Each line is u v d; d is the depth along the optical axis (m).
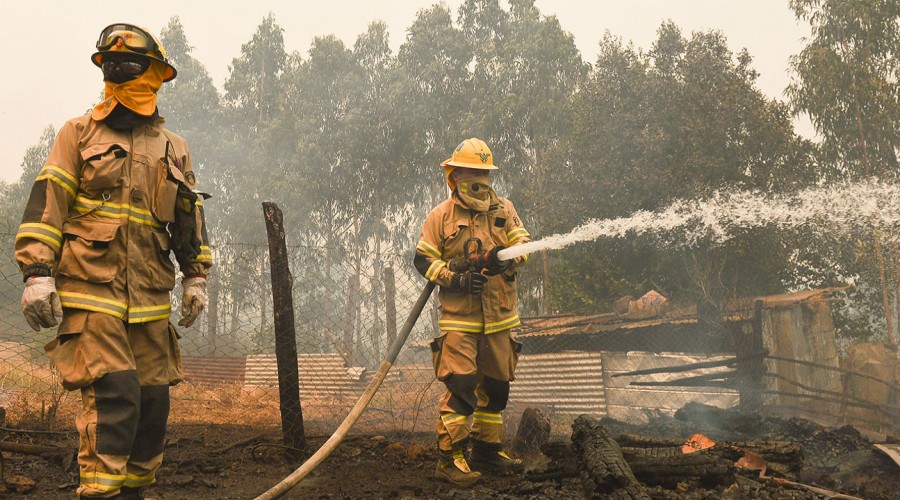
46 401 5.97
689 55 22.77
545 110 30.62
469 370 4.43
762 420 6.93
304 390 10.69
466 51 37.91
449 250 4.54
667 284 21.78
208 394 10.33
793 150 21.50
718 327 11.15
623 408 12.41
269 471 4.62
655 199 20.95
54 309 2.71
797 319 11.29
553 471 4.23
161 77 3.11
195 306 3.17
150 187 3.01
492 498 3.82
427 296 4.39
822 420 10.21
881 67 22.36
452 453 4.41
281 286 5.00
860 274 20.97
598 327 12.46
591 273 21.77
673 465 3.87
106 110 2.96
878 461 5.34
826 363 11.37
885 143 22.20
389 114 38.22
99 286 2.85
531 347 13.71
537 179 30.06
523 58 32.28
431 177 39.00
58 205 2.82
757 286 21.06
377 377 3.93
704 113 21.33
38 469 4.27
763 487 3.92
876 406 10.12
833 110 22.31
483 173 4.61
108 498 2.71
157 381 3.04
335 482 4.37
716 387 11.30
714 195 20.09
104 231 2.86
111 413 2.77
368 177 39.62
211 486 4.18
